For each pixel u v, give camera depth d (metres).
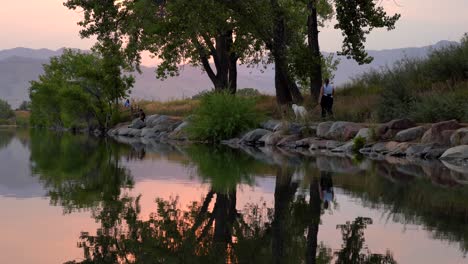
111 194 8.94
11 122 100.25
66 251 5.05
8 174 12.03
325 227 6.37
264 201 8.38
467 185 10.35
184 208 7.66
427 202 8.25
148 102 55.69
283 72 29.20
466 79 23.17
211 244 5.46
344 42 27.97
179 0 27.28
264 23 27.31
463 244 5.52
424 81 23.98
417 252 5.16
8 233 5.80
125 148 23.72
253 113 29.22
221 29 30.48
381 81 28.59
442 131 17.80
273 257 4.95
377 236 5.89
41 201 8.07
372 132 20.27
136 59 32.53
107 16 29.19
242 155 18.77
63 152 20.70
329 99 24.84
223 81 35.50
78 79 49.06
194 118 30.34
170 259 4.82
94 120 52.41
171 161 16.19
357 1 27.08
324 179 11.34
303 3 28.16
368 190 9.61
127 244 5.38
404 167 13.99
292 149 22.22
